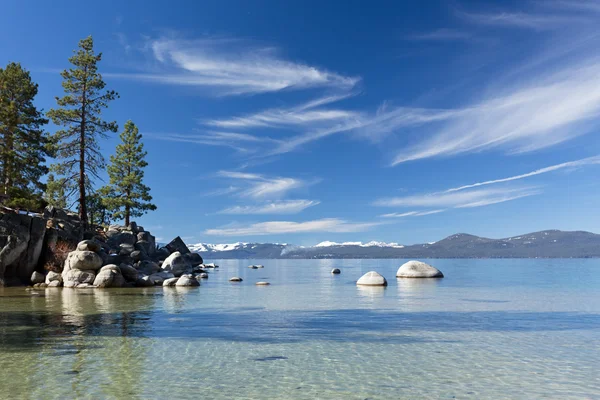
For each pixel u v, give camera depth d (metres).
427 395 7.77
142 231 61.88
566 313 17.75
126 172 62.72
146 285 34.62
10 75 44.50
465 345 11.84
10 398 7.59
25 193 41.03
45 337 13.01
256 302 22.62
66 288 32.12
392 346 11.77
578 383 8.38
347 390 8.07
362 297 25.03
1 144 42.56
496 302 21.88
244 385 8.38
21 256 35.47
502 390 8.02
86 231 44.81
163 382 8.54
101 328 14.56
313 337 13.04
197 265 73.81
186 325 15.21
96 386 8.27
